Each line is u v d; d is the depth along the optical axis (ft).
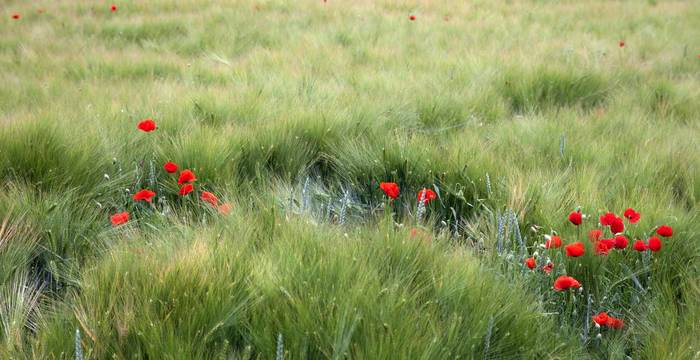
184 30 38.14
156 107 19.92
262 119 18.70
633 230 12.02
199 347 8.05
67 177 13.79
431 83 24.95
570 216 11.04
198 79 26.37
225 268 9.31
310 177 16.92
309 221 11.80
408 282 9.59
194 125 17.74
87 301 8.79
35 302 9.98
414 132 18.21
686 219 12.45
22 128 14.82
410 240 10.43
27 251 11.08
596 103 24.57
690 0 53.52
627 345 9.78
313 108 19.11
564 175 14.80
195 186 14.15
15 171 13.78
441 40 35.94
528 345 8.86
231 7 44.86
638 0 53.42
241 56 32.19
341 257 9.68
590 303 10.21
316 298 8.57
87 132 15.81
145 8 44.70
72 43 34.12
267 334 8.27
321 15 42.83
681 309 10.10
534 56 29.58
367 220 14.05
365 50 31.86
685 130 19.57
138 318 8.38
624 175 15.08
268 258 9.86
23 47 32.14
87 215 12.82
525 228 12.64
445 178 14.58
